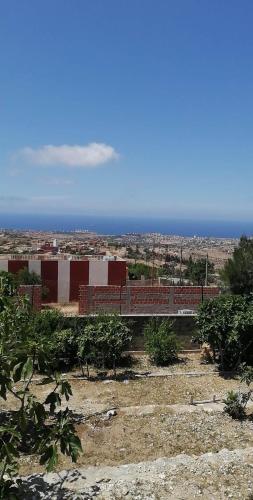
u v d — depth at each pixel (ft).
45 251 185.88
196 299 62.59
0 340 15.40
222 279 73.67
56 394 16.21
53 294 97.09
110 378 39.42
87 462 24.52
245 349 41.19
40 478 21.57
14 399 33.12
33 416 16.44
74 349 41.73
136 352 46.26
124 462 24.66
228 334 40.55
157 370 41.83
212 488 20.72
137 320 46.78
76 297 98.12
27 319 20.20
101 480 21.43
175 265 200.54
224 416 30.91
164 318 47.19
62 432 16.15
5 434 16.66
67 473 22.13
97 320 44.24
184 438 27.53
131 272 127.85
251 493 20.38
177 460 23.66
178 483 21.09
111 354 41.14
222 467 22.70
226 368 42.11
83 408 32.24
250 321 40.19
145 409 31.96
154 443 26.89
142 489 20.49
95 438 27.40
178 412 31.55
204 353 45.01
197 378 39.73
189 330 47.73
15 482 18.37
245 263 70.64
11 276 23.85
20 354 15.12
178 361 44.60
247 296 44.57
